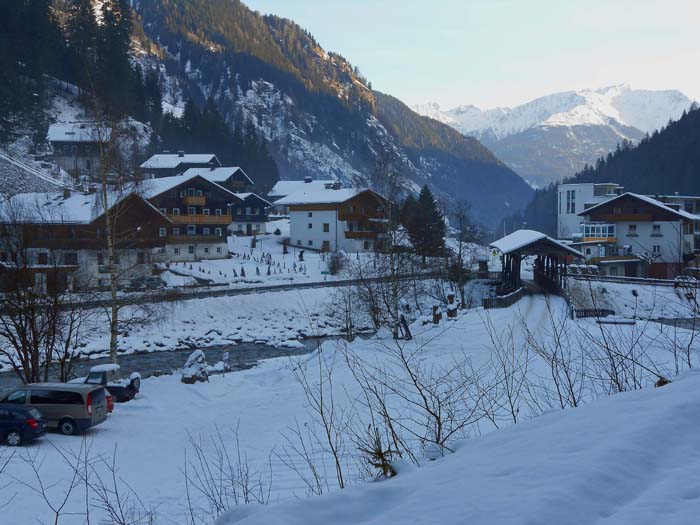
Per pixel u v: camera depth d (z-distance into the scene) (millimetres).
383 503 5188
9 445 18938
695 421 5711
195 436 18609
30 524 11805
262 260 79500
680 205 92625
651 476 4656
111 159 31016
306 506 5109
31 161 104562
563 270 60375
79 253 50312
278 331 50875
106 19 139000
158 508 11742
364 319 49188
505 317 39562
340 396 19766
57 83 138000
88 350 41688
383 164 43656
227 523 5395
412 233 60875
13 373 36000
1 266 29719
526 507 4141
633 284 62906
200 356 30141
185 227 78750
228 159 149750
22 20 129500
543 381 15141
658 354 17656
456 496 4699
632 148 191875
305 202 91438
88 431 20922
